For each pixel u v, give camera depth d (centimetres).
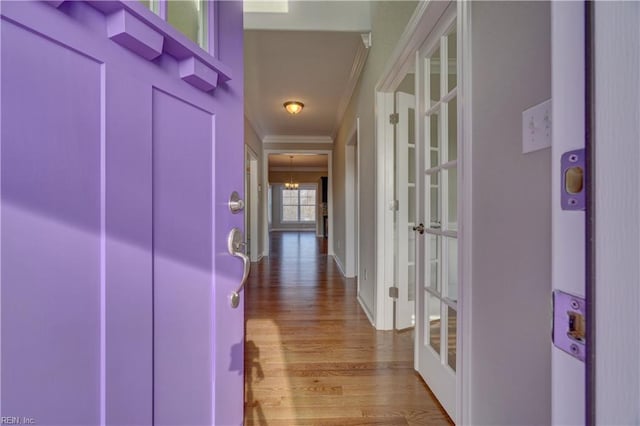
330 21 277
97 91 55
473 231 114
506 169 97
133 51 61
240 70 101
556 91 39
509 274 96
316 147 659
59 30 48
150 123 66
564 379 38
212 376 87
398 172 262
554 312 40
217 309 89
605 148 33
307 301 345
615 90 32
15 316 44
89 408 54
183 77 75
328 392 171
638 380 30
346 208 473
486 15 106
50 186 48
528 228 88
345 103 442
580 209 36
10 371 43
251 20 273
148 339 67
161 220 70
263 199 662
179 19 86
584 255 36
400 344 234
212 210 87
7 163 43
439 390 160
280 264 580
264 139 652
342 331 259
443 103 161
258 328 265
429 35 171
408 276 265
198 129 81
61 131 49
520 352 91
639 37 30
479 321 111
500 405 100
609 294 33
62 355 50
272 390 173
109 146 57
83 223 53
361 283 337
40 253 47
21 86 44
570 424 38
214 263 88
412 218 271
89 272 54
